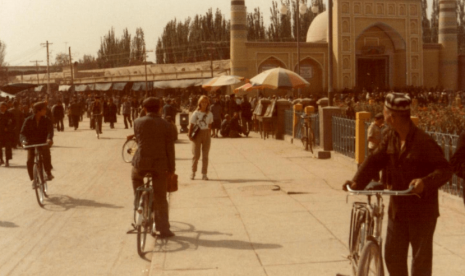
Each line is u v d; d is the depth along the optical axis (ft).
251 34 248.32
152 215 23.56
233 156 53.47
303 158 51.06
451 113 41.39
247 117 78.59
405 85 177.27
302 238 22.63
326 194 32.32
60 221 27.37
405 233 13.48
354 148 46.11
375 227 12.87
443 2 184.55
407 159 13.15
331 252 20.59
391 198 13.56
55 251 22.13
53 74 301.22
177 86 210.18
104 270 19.65
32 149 32.30
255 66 170.19
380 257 12.67
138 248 20.99
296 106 65.51
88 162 51.65
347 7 172.76
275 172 42.22
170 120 47.32
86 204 31.60
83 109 144.36
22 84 114.01
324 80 173.37
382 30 178.29
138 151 22.79
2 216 28.63
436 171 12.69
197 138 38.78
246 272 18.61
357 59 178.70
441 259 19.24
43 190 32.32
